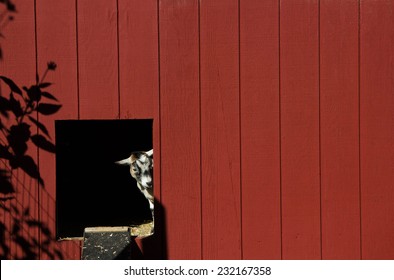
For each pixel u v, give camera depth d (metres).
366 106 3.23
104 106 3.19
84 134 5.63
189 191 3.24
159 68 3.20
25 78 3.17
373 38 3.22
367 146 3.24
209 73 3.21
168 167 3.23
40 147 3.18
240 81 3.21
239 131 3.22
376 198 3.26
